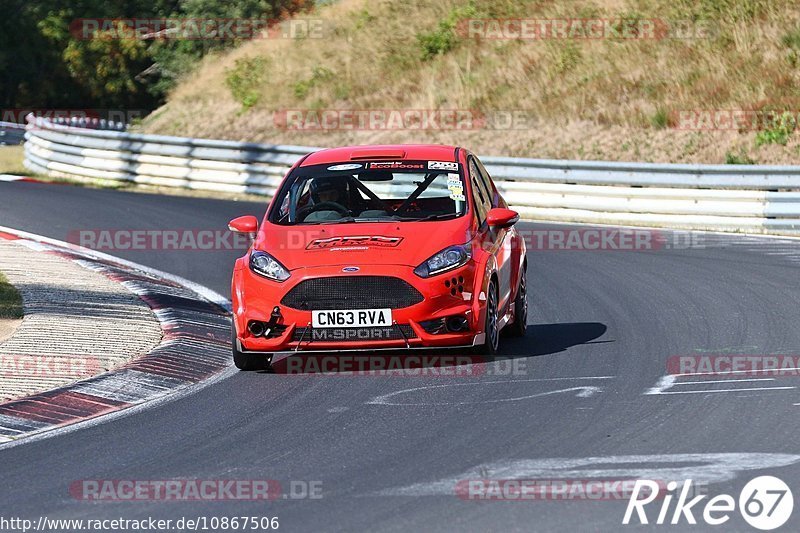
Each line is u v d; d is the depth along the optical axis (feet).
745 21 297.74
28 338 111.04
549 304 138.51
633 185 217.97
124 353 107.04
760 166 202.59
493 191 123.13
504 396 89.86
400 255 100.32
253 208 240.94
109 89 582.35
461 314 99.96
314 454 74.64
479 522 59.47
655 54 297.74
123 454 75.92
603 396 88.94
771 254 170.60
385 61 350.02
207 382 100.17
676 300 136.26
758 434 76.07
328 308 99.04
